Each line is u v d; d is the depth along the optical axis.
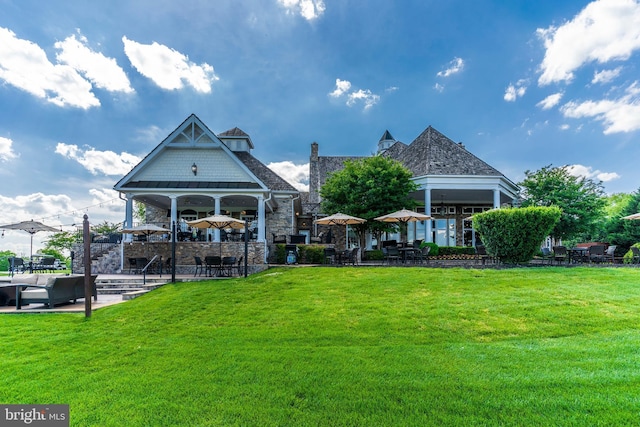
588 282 9.80
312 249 18.06
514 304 7.91
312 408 3.79
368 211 19.42
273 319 7.70
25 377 4.89
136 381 4.64
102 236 20.42
